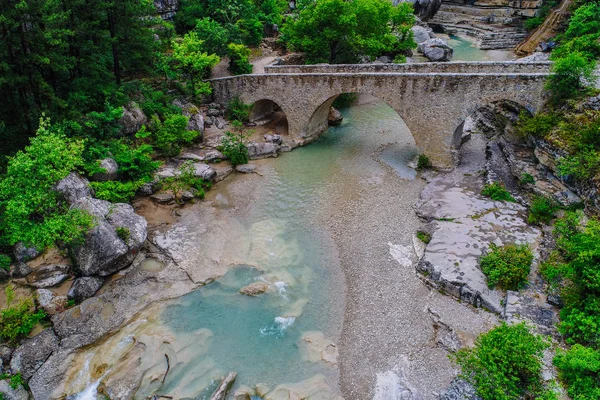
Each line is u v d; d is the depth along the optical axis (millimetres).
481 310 19516
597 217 21094
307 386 16844
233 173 33344
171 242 24734
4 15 22062
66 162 21141
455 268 21219
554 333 17453
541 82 26938
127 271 22484
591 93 25172
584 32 38594
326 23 44188
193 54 37594
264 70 41125
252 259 23891
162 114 34594
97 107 30875
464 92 29172
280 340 19016
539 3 66875
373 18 45219
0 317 18875
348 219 27281
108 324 19484
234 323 19891
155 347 18438
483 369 15227
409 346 18328
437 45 57031
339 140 38969
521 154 29891
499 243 22719
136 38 33188
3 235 22156
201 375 17328
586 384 14594
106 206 23500
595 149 23297
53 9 25219
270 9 55312
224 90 40219
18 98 25688
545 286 19906
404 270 22625
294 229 26531
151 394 16500
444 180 30469
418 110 31328
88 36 31094
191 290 21750
